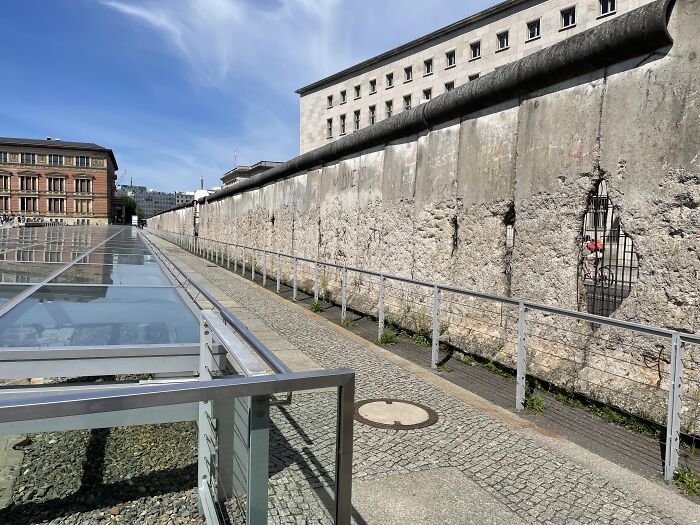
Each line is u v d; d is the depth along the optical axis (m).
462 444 4.18
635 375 4.88
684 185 4.60
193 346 3.64
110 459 3.53
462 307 7.39
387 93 58.25
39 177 88.81
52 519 2.85
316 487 1.96
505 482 3.57
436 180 8.17
